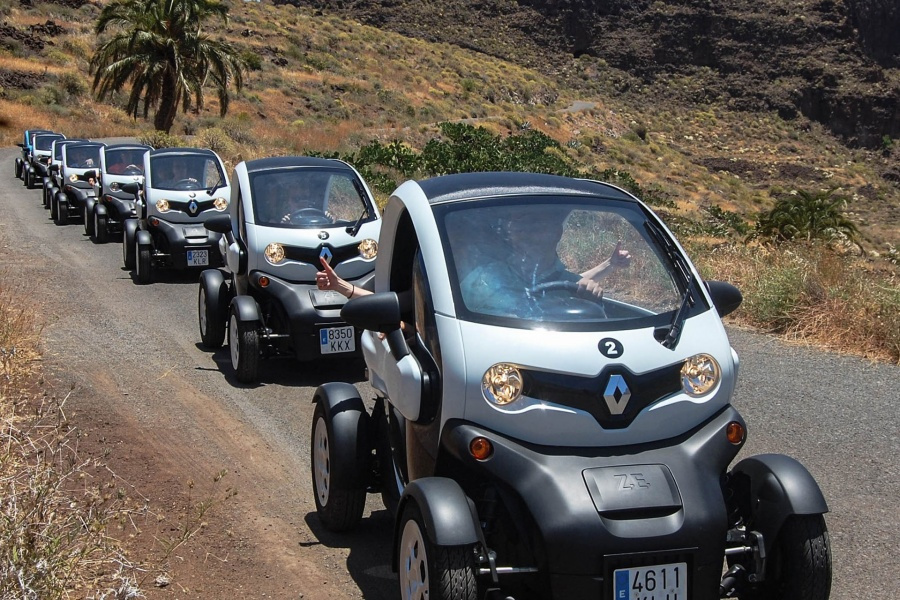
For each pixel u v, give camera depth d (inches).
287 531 244.8
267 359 408.2
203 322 441.7
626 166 4845.0
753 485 182.1
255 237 391.2
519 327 181.0
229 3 5841.5
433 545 162.7
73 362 397.7
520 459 170.6
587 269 198.5
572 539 161.9
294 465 293.3
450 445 176.9
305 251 389.1
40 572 175.6
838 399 360.2
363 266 398.6
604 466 170.7
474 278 190.5
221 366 409.7
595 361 175.8
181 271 670.5
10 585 171.3
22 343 393.7
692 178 5012.3
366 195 418.6
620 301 193.6
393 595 211.8
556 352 176.1
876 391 370.9
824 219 1029.8
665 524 164.9
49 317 486.6
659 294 197.5
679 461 173.6
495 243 197.2
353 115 4136.3
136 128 2930.6
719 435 179.2
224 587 212.8
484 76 6259.8
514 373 174.1
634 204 215.6
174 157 656.4
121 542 227.5
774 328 480.7
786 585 175.8
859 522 252.2
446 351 179.5
